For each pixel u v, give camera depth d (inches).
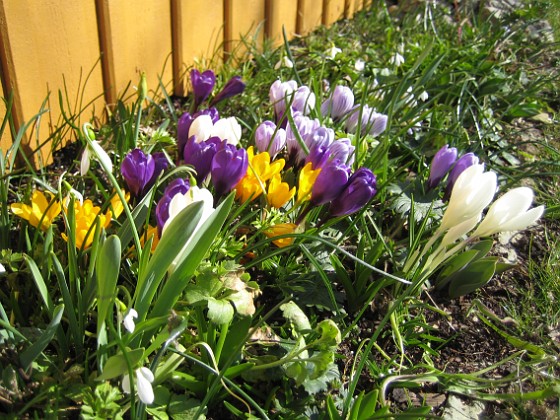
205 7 33.9
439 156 23.6
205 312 19.7
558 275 25.8
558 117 38.4
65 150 27.4
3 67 23.2
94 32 27.2
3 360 16.3
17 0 23.0
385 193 26.5
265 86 34.9
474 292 24.8
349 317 22.4
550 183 32.3
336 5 48.4
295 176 24.2
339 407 18.8
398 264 23.6
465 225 18.7
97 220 16.8
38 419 15.7
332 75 36.5
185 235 15.1
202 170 19.9
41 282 16.7
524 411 20.2
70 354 18.1
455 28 47.5
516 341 21.9
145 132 28.9
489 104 37.7
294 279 21.4
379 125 27.7
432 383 20.7
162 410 16.8
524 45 46.8
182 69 33.2
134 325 15.7
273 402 18.4
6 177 20.0
